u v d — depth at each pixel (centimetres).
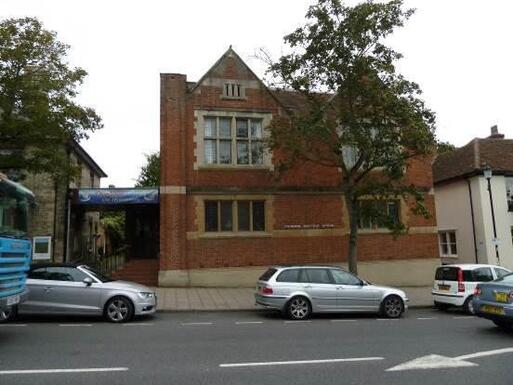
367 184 1552
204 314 1294
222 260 1834
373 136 1548
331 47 1511
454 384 607
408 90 1512
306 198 1948
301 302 1219
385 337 946
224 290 1731
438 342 894
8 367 681
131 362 715
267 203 1909
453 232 2559
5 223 879
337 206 1973
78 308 1125
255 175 1911
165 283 1770
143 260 2144
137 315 1195
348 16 1485
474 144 2573
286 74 1565
